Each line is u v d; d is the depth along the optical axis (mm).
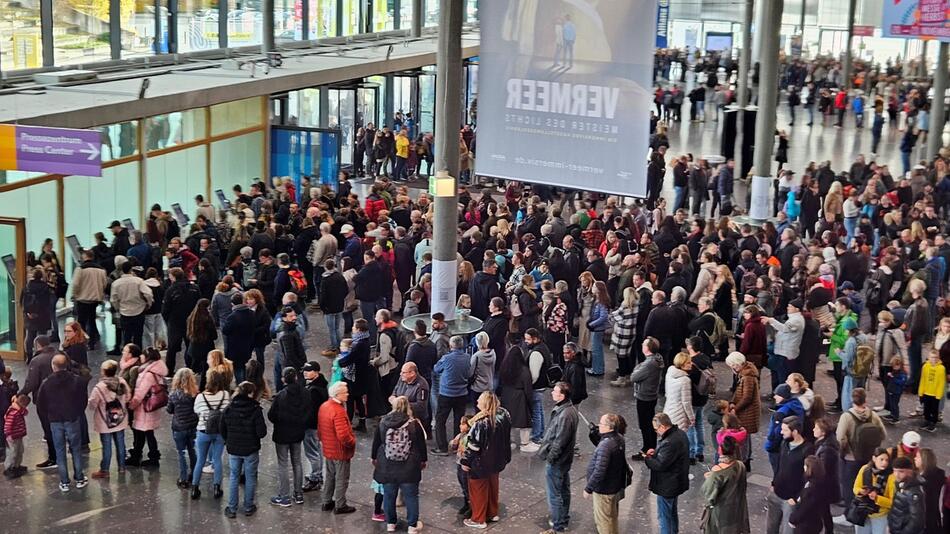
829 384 18406
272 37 31594
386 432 12469
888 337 16766
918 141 42969
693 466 14656
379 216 23891
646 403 14578
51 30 24969
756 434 16031
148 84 22172
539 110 16641
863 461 12891
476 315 19062
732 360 14391
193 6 30859
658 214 25578
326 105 36156
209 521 12883
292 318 15930
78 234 22562
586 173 16391
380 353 15555
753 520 13234
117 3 27391
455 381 14828
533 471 14617
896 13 35156
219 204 28094
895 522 11172
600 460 11953
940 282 21047
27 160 17688
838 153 40594
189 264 19750
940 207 29547
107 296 19562
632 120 15852
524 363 14836
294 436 13094
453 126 17688
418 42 41688
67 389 13422
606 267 20359
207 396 13148
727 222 22609
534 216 23797
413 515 12648
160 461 14578
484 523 12953
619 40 15773
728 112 35906
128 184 24312
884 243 22203
